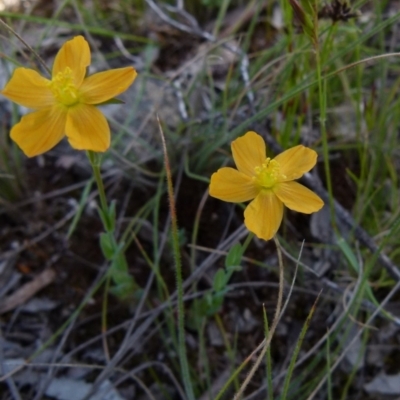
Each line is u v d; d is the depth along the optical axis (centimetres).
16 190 16
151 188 16
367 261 15
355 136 17
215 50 19
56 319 15
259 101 16
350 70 17
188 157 16
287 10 14
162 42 19
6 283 15
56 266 15
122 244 13
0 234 16
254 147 10
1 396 14
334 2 13
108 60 19
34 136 10
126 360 14
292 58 14
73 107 10
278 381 14
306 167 10
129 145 16
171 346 14
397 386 14
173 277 15
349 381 13
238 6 20
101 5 21
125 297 14
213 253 14
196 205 16
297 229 16
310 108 16
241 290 15
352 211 16
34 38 19
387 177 16
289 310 15
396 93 17
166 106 18
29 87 10
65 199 16
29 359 13
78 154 17
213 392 14
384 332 14
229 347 14
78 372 14
